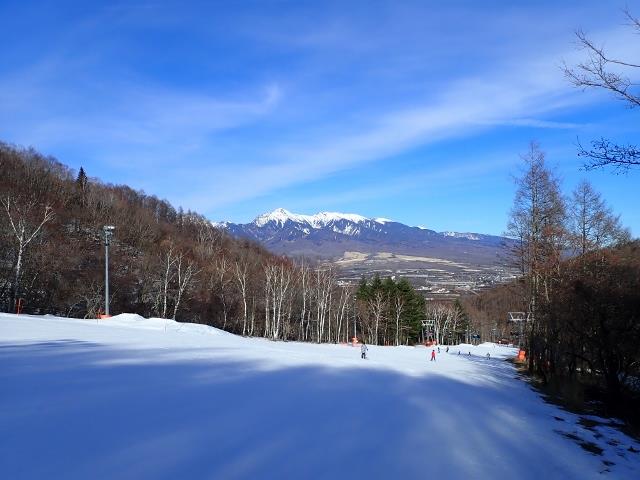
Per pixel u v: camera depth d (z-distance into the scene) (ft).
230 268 239.09
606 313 69.77
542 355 88.53
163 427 25.23
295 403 35.65
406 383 55.62
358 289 309.83
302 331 221.25
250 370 49.75
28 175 248.73
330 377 52.42
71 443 21.22
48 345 53.31
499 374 91.40
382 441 28.86
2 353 44.96
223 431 25.96
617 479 30.83
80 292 163.43
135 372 40.24
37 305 155.43
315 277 262.88
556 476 29.04
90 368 40.09
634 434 48.75
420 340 327.26
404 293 289.94
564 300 76.02
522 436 37.88
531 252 90.94
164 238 277.64
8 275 143.23
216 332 115.44
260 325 231.30
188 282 199.82
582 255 83.46
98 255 187.21
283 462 22.76
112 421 25.04
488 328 359.87
